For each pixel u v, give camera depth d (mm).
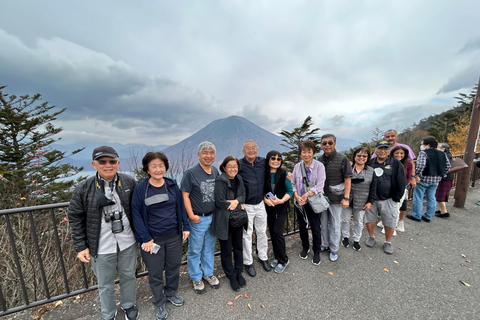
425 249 2906
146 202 1713
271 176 2424
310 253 2855
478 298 1983
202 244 2148
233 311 1879
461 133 19562
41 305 1953
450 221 3836
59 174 10125
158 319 1795
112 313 1771
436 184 3674
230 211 2064
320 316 1812
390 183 2730
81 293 2082
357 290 2127
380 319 1771
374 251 2883
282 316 1817
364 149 2686
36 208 1745
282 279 2316
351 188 2812
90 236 1594
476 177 6332
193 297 2062
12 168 8547
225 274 2385
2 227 4230
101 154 1490
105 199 1565
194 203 2039
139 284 2270
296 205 2691
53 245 4340
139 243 1857
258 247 2545
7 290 3953
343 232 3053
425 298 2002
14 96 10281
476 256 2701
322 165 2514
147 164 1710
